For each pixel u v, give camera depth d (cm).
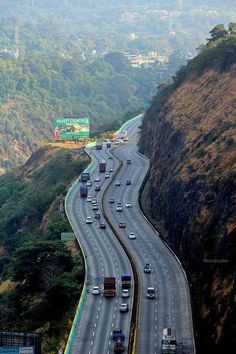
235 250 13650
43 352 14575
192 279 16288
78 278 17750
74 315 15675
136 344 13762
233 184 15162
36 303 17100
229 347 12031
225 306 12938
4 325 16175
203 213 16488
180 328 14425
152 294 16075
